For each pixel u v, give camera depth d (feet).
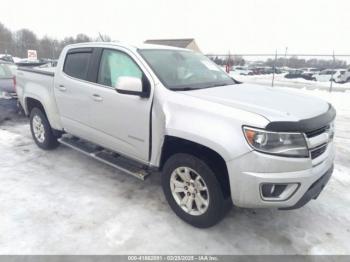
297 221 10.03
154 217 10.00
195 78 11.27
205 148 8.64
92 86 11.76
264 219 10.10
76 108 12.69
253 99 9.15
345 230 9.60
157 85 9.67
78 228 9.29
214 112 8.27
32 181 12.35
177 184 9.71
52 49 97.71
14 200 10.79
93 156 12.26
